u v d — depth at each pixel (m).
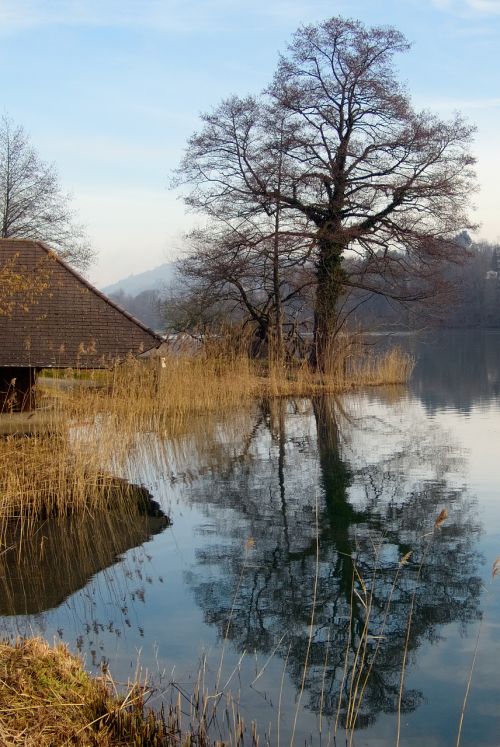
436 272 30.75
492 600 8.00
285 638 7.18
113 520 10.97
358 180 30.92
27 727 4.96
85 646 6.91
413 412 21.81
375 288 31.64
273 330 30.66
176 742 5.23
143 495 12.35
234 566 9.12
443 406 23.03
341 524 10.76
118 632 7.25
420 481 13.15
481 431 18.20
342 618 7.66
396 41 30.19
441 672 6.55
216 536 10.27
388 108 29.84
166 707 5.76
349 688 6.12
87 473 12.63
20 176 41.22
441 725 5.75
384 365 30.27
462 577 8.66
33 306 18.64
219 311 32.88
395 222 30.48
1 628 7.32
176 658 6.71
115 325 18.72
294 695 6.13
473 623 7.47
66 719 5.14
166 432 17.55
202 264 31.16
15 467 12.02
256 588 8.42
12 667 5.68
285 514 11.27
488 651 6.89
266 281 31.80
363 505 11.69
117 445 14.15
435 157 29.91
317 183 29.84
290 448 16.30
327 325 30.88
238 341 26.67
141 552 9.62
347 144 29.94
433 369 36.28
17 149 41.16
